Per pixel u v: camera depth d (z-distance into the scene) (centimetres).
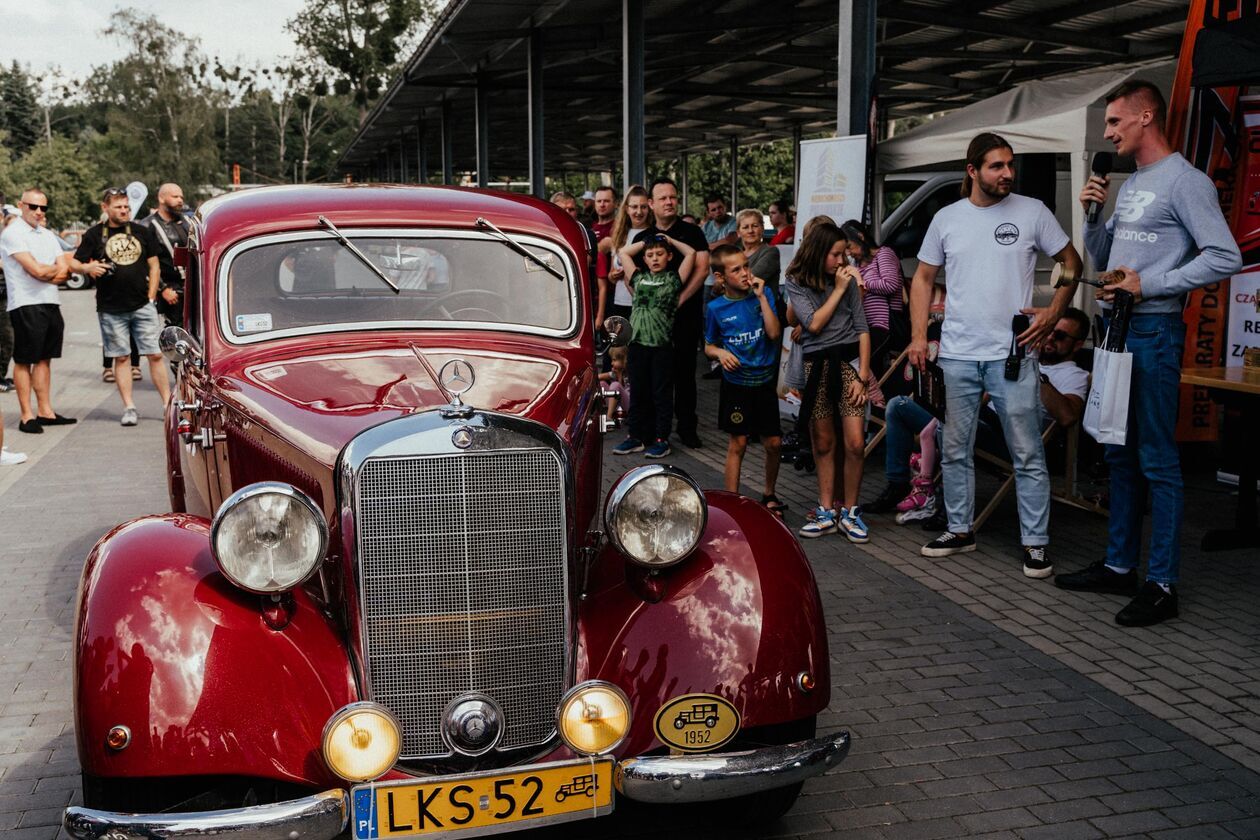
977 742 410
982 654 495
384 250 430
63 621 534
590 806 296
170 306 1127
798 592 325
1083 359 833
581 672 320
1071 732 418
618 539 320
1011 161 578
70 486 810
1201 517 719
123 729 276
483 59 2008
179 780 298
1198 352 795
